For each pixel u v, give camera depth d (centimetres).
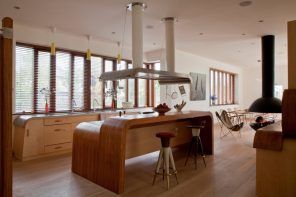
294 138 268
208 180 338
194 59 870
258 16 447
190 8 405
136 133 405
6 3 375
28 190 303
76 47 589
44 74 541
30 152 450
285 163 271
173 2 379
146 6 396
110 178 307
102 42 646
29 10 406
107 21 469
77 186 319
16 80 492
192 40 638
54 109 557
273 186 278
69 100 588
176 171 354
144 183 330
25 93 508
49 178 348
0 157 203
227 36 598
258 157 289
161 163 360
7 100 202
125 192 299
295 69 272
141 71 377
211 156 470
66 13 422
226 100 1152
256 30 545
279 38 625
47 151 475
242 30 545
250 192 297
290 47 276
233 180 338
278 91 1135
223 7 400
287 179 269
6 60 200
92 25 495
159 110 406
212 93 1013
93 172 336
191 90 848
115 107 681
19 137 457
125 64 722
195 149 413
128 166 409
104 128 327
